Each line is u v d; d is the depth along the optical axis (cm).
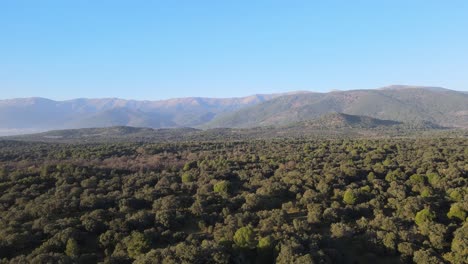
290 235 4856
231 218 5547
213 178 8062
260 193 6894
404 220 5644
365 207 6216
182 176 8338
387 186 7338
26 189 7062
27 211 5800
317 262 4172
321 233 5400
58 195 6638
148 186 7569
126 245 4656
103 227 5231
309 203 6369
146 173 8950
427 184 7475
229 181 8019
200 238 4909
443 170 8125
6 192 6931
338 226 5291
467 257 4453
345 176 7956
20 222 5469
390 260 4722
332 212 5806
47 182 7650
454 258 4516
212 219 5700
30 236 4844
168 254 4156
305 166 9162
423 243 4966
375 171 8375
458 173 7831
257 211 6150
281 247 4422
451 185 7156
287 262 4125
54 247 4644
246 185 7662
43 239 4922
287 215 6003
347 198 6506
